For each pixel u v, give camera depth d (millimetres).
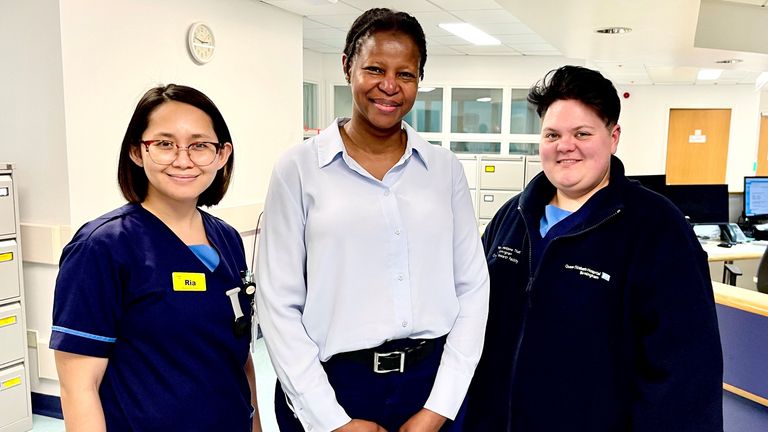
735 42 3961
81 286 1029
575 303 1176
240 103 3744
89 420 1028
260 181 3990
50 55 2561
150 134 1091
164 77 3121
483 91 7066
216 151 1157
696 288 1083
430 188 1196
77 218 2674
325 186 1112
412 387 1152
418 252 1144
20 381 2602
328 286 1092
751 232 4543
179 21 3205
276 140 4129
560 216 1281
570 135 1172
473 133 7133
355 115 1156
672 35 3850
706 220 4375
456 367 1172
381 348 1124
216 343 1150
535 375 1217
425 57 1158
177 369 1104
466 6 4336
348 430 1080
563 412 1182
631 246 1141
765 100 8578
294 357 1082
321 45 6285
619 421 1153
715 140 9102
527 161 4938
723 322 1957
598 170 1183
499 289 1353
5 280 2516
